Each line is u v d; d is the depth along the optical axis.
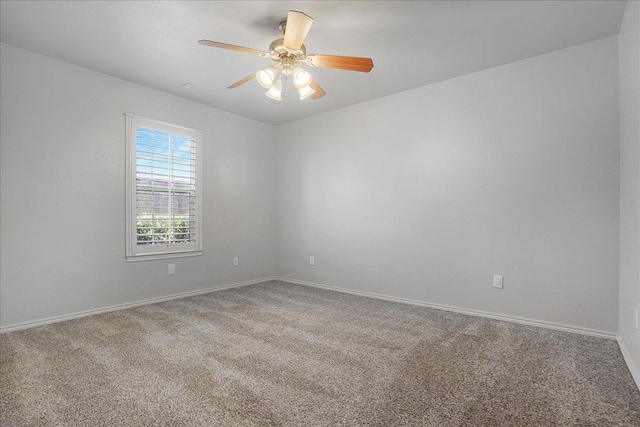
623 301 2.35
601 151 2.58
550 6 2.18
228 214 4.40
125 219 3.38
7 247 2.67
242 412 1.58
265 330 2.75
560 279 2.75
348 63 2.29
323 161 4.46
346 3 2.15
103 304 3.23
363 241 4.04
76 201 3.04
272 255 5.02
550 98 2.80
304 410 1.60
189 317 3.10
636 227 1.98
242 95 3.81
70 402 1.65
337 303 3.65
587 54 2.64
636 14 1.94
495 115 3.08
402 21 2.35
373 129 3.95
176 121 3.81
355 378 1.93
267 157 4.94
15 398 1.69
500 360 2.18
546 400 1.70
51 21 2.36
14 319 2.70
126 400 1.68
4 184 2.66
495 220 3.08
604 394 1.76
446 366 2.09
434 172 3.46
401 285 3.71
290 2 2.14
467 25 2.40
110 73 3.22
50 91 2.89
